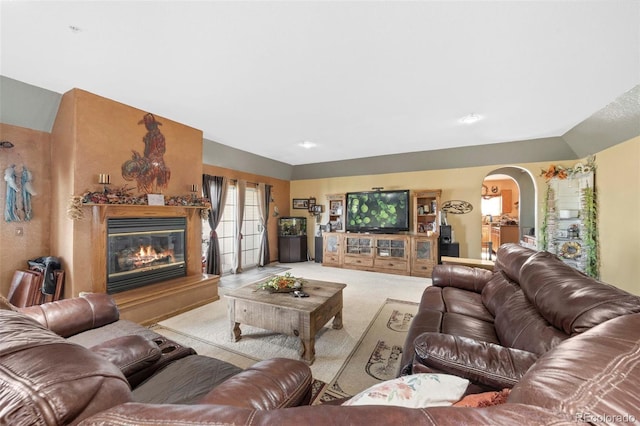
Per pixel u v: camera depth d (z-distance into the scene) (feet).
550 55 6.89
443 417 1.57
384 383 2.82
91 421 1.65
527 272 5.93
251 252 20.21
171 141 11.59
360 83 8.43
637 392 1.60
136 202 9.88
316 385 6.24
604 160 12.36
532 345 4.28
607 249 12.16
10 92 8.23
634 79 8.06
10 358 1.89
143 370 4.32
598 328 2.40
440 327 5.91
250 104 9.98
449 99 9.57
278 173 21.88
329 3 5.24
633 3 5.13
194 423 1.60
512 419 1.50
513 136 13.97
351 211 20.24
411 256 17.46
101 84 8.48
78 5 5.21
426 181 18.56
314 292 8.64
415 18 5.64
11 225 8.71
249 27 5.91
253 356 7.48
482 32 6.05
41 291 8.37
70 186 8.72
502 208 29.43
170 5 5.25
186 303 10.95
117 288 9.69
